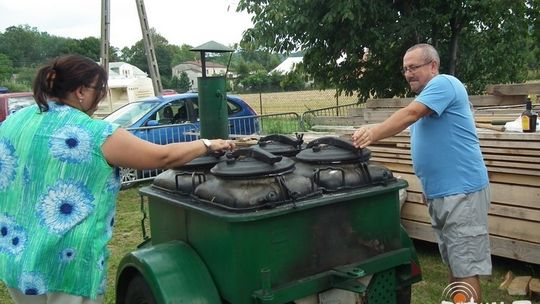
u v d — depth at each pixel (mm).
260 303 2193
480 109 5938
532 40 10047
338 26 8703
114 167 2170
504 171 4086
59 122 2096
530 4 9461
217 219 2205
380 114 6637
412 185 4750
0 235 2180
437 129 3023
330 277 2398
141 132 8438
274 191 2254
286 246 2289
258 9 8961
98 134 2080
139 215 6926
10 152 2141
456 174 3014
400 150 4785
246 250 2195
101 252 2154
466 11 8883
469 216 3010
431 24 8914
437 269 4484
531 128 3990
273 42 9000
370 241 2588
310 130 8047
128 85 18172
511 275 4125
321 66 9648
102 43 13625
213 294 2324
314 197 2365
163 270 2354
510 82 10078
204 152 2391
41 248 2043
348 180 2506
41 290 2074
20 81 38000
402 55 9039
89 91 2203
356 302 2586
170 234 2719
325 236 2414
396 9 9023
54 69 2145
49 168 2068
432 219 3250
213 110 3256
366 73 9578
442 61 9445
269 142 3080
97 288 2145
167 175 2809
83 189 2088
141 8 13836
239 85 17047
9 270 2104
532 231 3986
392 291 2754
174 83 38781
